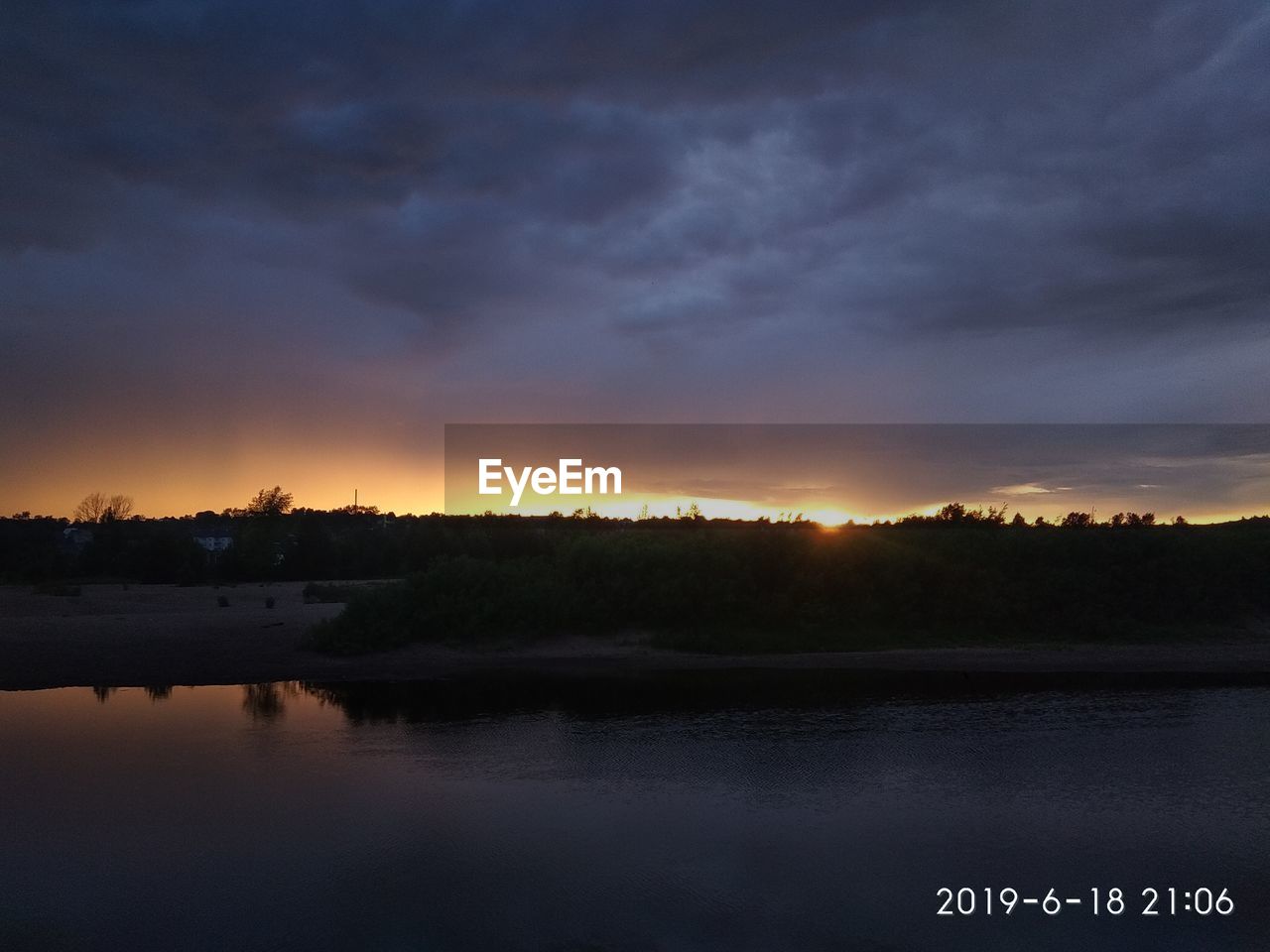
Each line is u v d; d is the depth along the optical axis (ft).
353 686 67.56
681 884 32.24
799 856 34.53
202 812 39.37
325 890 31.86
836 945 28.07
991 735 51.26
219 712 59.11
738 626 84.28
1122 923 29.35
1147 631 85.46
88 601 130.62
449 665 74.64
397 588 83.71
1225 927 29.04
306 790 42.27
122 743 50.88
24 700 63.10
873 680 68.80
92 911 30.42
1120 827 37.40
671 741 50.55
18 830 37.47
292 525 235.20
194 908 30.53
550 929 29.09
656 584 84.99
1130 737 50.78
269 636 85.15
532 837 36.47
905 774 44.04
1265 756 46.88
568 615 82.84
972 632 85.97
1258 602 90.68
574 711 58.54
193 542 209.87
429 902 30.83
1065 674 70.90
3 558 208.33
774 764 45.83
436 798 41.04
